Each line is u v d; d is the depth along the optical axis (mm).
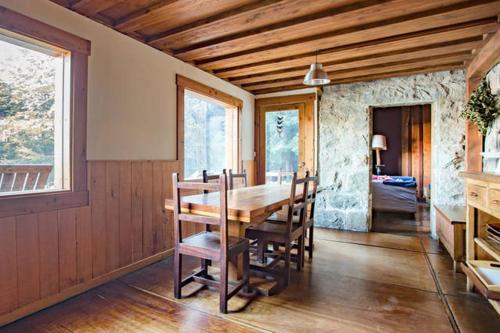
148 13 2418
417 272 2707
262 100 5102
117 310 2029
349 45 2977
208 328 1811
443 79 3838
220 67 3727
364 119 4312
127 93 2740
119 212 2639
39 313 1992
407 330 1789
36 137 2193
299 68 3773
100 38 2492
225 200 1923
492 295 1755
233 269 2445
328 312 2000
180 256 2172
